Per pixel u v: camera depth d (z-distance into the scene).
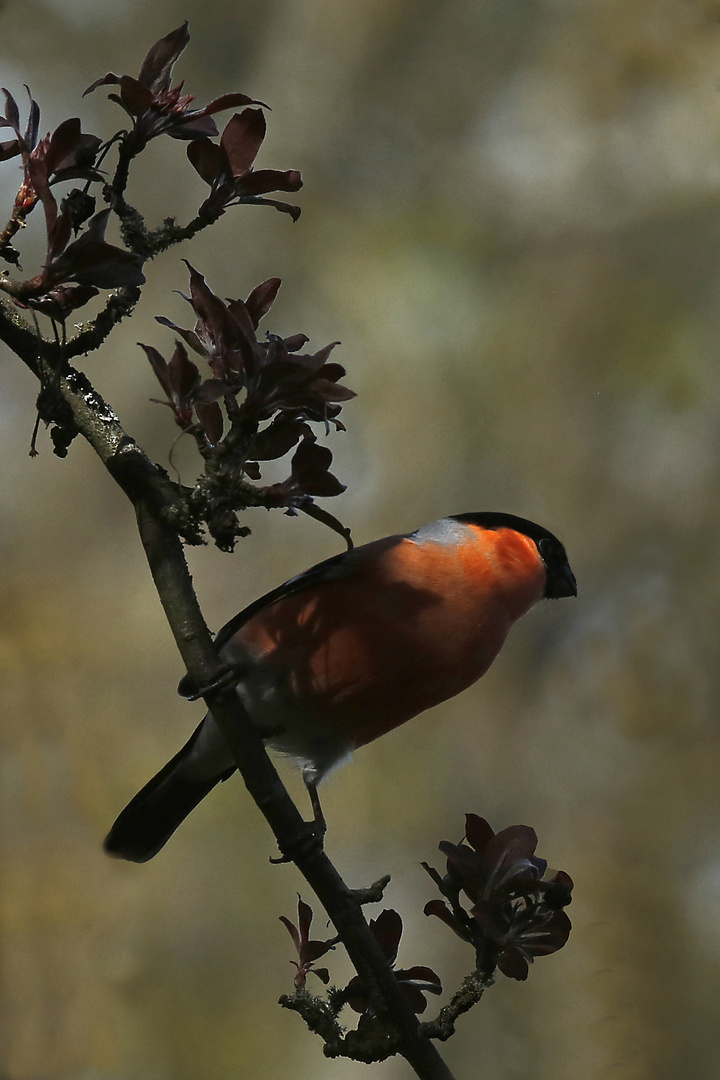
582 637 13.41
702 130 13.67
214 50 15.23
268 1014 11.47
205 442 3.98
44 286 3.81
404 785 12.75
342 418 13.23
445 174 14.09
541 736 13.26
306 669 5.91
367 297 13.41
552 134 14.05
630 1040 11.27
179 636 3.99
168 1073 11.16
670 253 13.56
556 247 13.70
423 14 14.67
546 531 6.71
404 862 12.38
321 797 12.47
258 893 11.95
